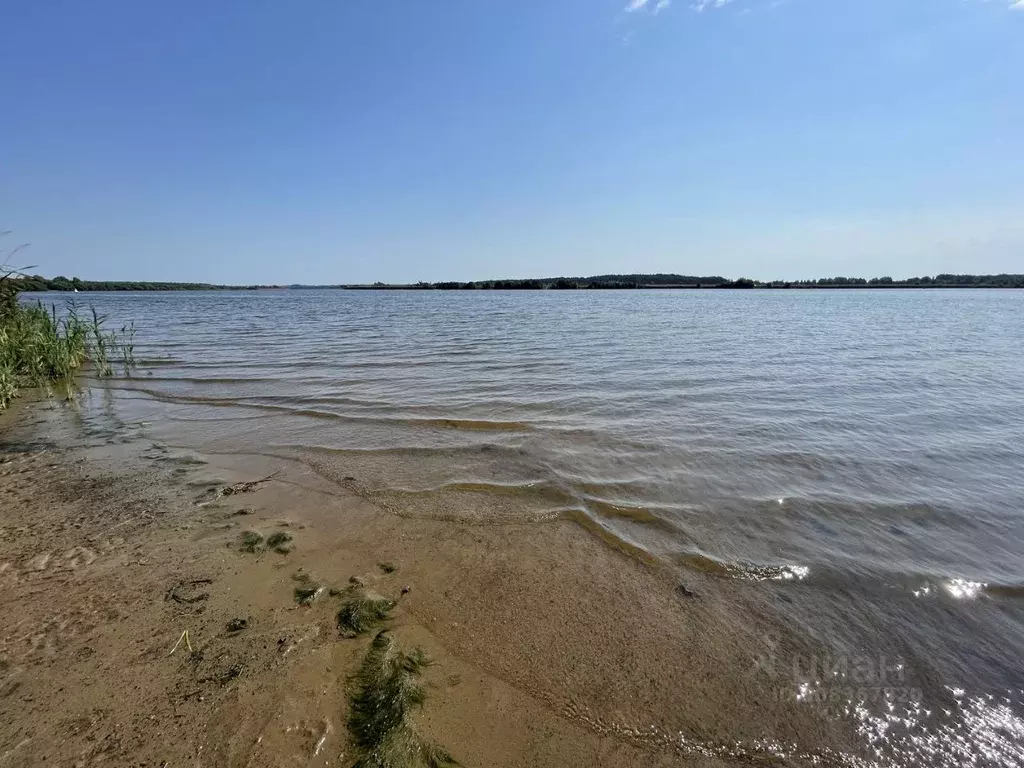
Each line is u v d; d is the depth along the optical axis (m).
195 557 4.07
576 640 3.20
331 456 6.61
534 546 4.35
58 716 2.51
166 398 10.02
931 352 16.72
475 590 3.70
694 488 5.59
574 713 2.66
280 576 3.82
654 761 2.42
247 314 40.12
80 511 4.93
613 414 8.65
